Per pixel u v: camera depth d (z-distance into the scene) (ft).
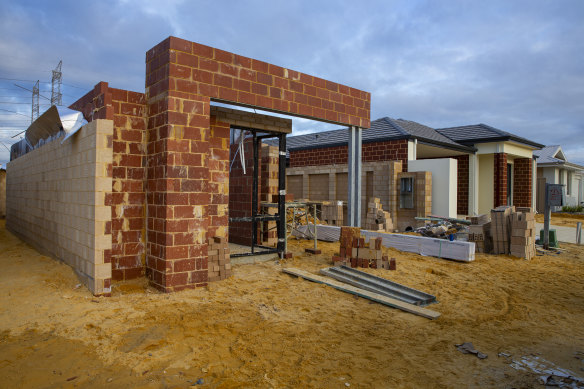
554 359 13.92
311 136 76.18
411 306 19.17
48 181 27.45
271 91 25.61
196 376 11.84
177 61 20.83
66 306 17.33
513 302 20.99
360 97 32.60
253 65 24.54
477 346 14.93
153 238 21.61
